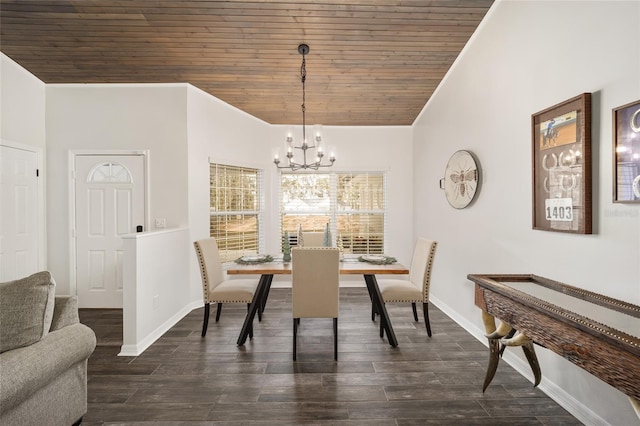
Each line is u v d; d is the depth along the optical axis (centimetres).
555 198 207
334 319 265
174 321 348
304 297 264
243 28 305
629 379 112
